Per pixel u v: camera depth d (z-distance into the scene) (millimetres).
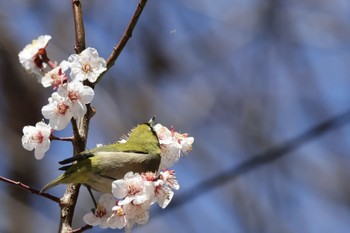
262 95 16312
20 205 14422
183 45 16641
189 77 16422
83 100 7086
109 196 6988
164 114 15773
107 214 6973
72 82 7082
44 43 7918
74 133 7254
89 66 7176
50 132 7184
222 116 16047
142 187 6727
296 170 16062
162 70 16297
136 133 7766
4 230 14117
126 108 15500
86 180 7285
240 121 16031
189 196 12719
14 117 15156
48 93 15570
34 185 14727
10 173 14695
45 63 7938
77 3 7766
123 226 6895
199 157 15375
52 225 14461
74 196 7223
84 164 7246
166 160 7809
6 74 15391
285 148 13227
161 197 6812
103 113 15102
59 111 7086
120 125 15078
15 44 15523
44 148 7176
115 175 7348
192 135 15664
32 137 7176
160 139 7793
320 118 15875
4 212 14258
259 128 15867
